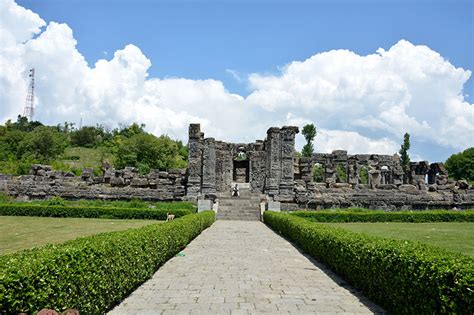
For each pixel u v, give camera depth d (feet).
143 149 200.03
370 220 95.86
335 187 118.73
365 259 29.86
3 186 113.39
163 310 26.12
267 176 126.31
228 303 27.84
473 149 217.15
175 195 115.65
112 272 25.66
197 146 120.06
